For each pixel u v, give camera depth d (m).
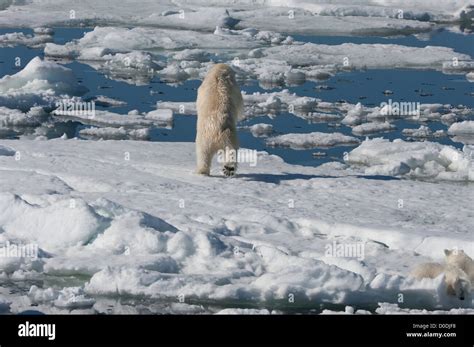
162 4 65.06
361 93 40.41
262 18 59.88
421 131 32.75
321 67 46.03
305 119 35.19
